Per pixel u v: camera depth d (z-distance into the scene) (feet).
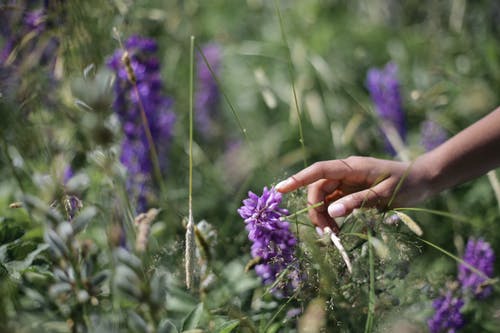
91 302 3.61
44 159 3.92
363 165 3.88
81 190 3.88
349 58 6.45
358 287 3.77
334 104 5.67
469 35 6.45
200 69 5.48
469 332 4.06
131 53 4.49
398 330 3.81
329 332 3.77
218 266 4.13
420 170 3.91
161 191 4.53
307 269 3.79
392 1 7.33
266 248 3.78
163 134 4.57
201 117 5.43
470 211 4.81
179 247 3.98
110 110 4.21
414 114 5.52
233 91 5.91
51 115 3.95
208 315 3.85
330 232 3.72
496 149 3.92
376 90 5.16
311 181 3.84
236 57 6.36
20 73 3.92
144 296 3.33
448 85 5.50
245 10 7.10
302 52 6.06
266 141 5.45
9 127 3.94
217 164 5.11
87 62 3.97
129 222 3.66
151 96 4.52
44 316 3.68
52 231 3.46
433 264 4.39
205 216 4.74
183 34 5.82
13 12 4.11
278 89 5.88
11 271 3.70
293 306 3.96
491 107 5.41
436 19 7.04
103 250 3.89
